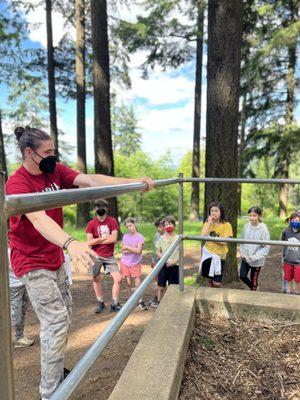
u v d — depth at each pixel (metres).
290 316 3.13
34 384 3.13
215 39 5.19
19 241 2.34
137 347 2.48
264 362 2.72
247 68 15.64
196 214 19.25
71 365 3.44
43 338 2.38
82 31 14.43
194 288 3.54
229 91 5.22
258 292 3.45
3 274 0.97
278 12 15.95
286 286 5.61
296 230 5.42
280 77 17.66
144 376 2.19
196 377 2.53
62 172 2.56
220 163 5.32
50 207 1.13
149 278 2.28
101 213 5.00
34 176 2.34
